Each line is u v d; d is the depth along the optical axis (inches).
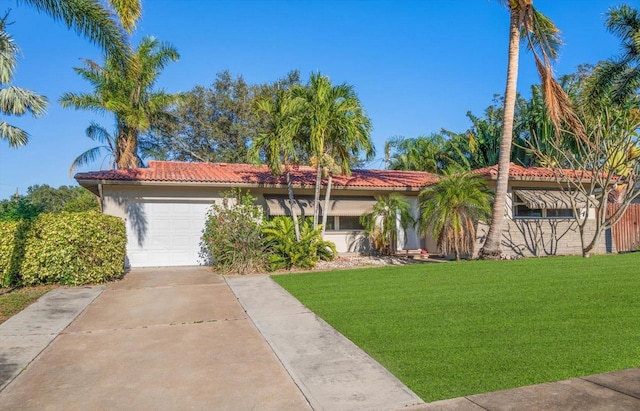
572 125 760.3
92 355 272.4
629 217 865.5
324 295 442.6
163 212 719.1
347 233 841.5
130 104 1082.1
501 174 704.4
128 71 511.2
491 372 231.5
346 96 669.9
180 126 1480.1
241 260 617.6
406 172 1063.6
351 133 644.7
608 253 823.7
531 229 791.1
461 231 679.7
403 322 333.4
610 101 873.5
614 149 743.7
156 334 317.7
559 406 190.1
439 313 356.5
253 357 266.1
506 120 703.1
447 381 221.8
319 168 697.6
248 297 445.1
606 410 185.8
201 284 526.9
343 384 221.8
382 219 811.4
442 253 731.4
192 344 293.6
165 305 413.1
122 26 461.7
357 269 628.4
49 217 522.3
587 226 832.3
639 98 870.4
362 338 297.4
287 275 585.9
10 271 494.9
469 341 283.6
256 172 837.8
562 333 294.5
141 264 703.7
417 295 427.2
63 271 515.2
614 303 373.4
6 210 728.3
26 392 217.3
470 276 528.7
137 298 446.3
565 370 231.5
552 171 828.6
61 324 345.4
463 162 1510.8
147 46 1097.4
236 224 633.0
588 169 871.7
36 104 747.4
